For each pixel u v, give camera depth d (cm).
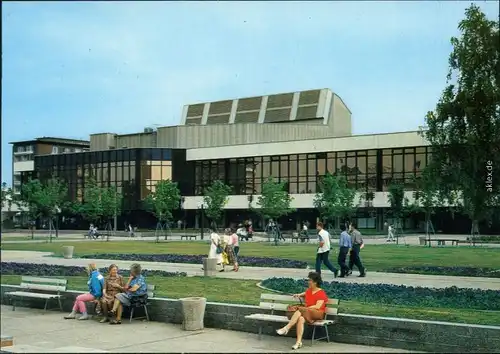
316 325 1123
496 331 1003
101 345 1138
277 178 8525
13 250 4178
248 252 3834
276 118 10338
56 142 13900
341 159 8038
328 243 2203
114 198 7588
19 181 12019
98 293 1442
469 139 1805
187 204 9019
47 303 1620
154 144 9856
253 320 1252
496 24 1788
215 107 11069
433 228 6650
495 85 1758
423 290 1689
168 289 1839
